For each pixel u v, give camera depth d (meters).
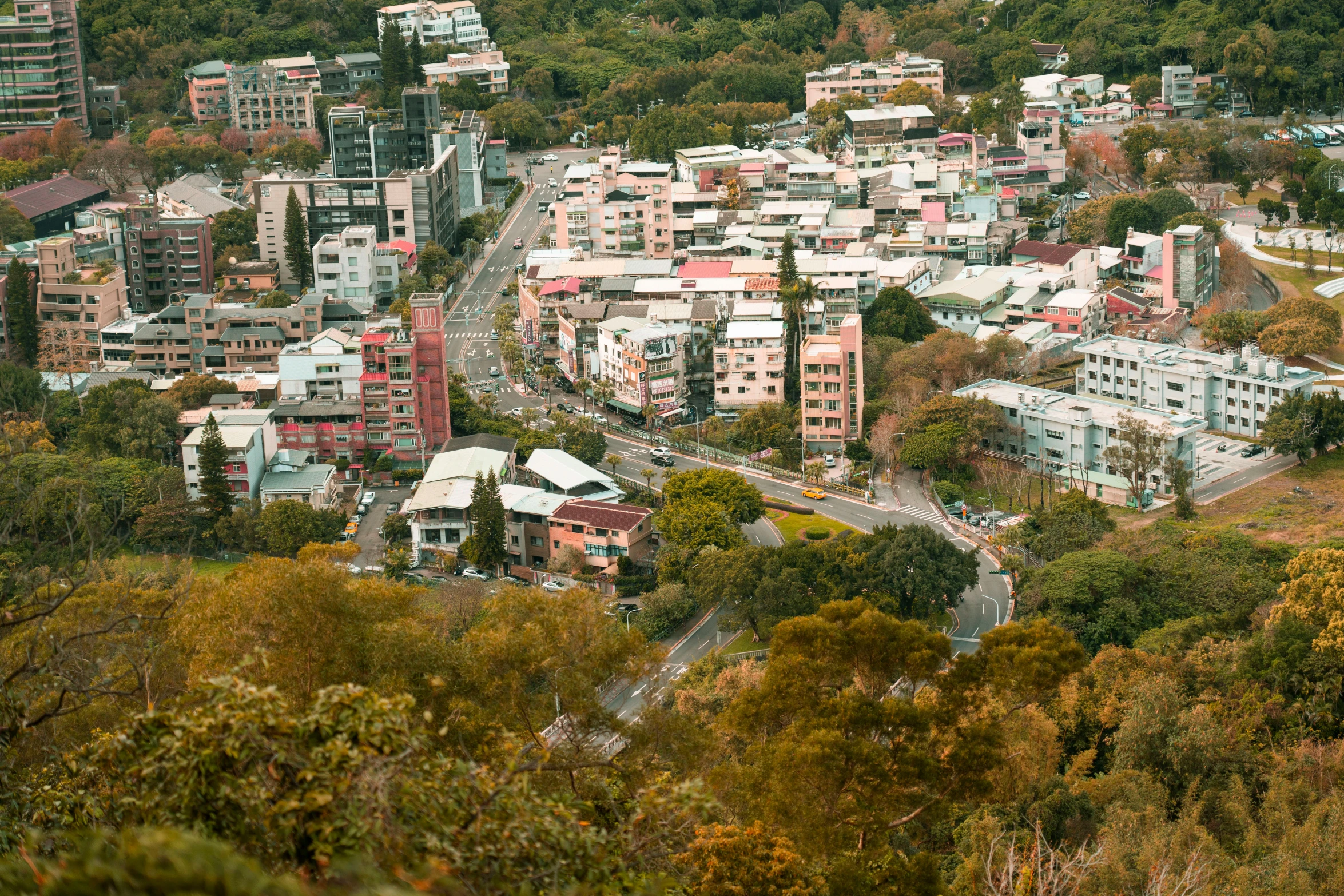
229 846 41.31
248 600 86.69
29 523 84.81
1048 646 85.94
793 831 81.25
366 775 47.75
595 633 90.38
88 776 65.06
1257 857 109.50
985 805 109.69
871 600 197.25
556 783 77.75
